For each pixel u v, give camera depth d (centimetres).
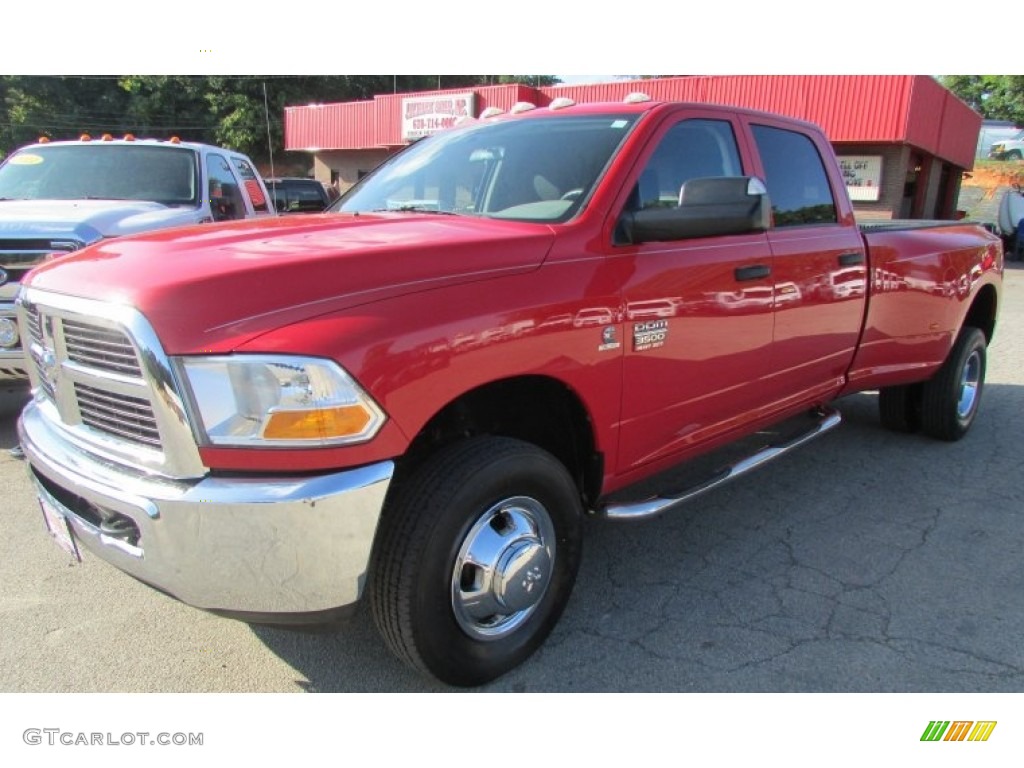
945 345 513
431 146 399
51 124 5188
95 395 244
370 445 223
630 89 2312
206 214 675
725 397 359
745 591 344
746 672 286
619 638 307
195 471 219
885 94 1972
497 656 275
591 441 302
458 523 249
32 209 571
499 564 263
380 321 227
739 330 352
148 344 214
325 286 229
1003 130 4388
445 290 245
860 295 436
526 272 267
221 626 313
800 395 421
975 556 379
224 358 212
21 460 493
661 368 316
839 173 442
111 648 298
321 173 3394
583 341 280
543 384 288
